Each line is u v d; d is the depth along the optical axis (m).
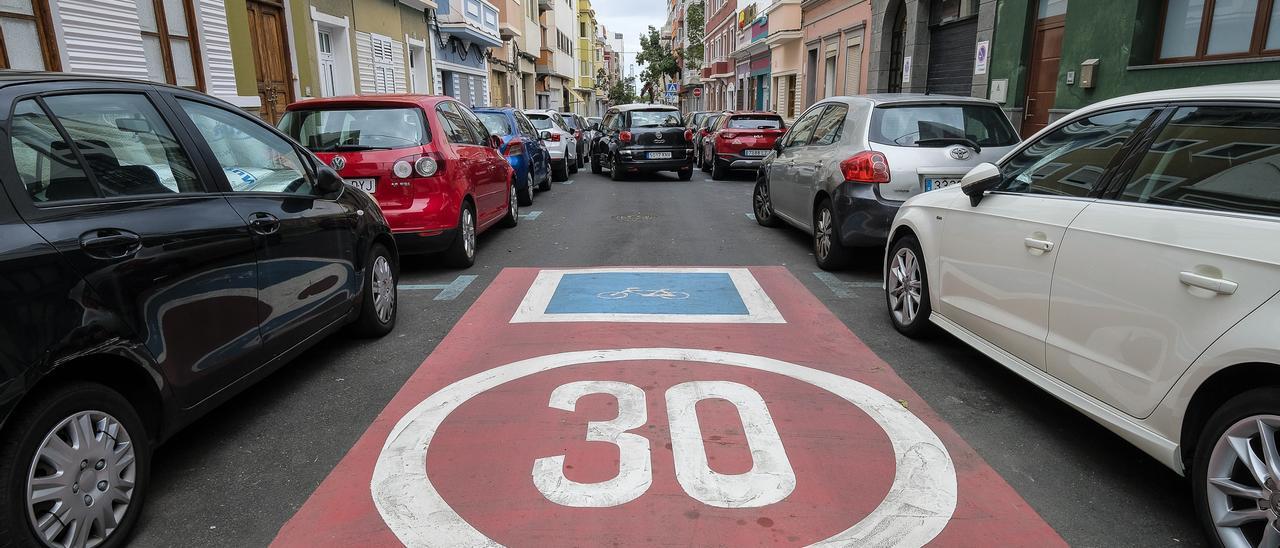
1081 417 3.78
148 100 3.23
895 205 6.13
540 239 8.90
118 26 8.23
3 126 2.47
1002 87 12.23
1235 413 2.39
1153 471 3.23
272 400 4.03
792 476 3.12
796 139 8.55
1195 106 2.96
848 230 6.36
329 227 4.27
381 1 17.19
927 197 4.87
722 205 12.06
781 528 2.75
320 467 3.28
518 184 11.49
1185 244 2.66
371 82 16.53
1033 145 3.94
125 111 3.06
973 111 6.61
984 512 2.88
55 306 2.39
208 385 3.14
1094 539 2.72
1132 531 2.78
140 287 2.74
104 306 2.57
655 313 5.55
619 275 6.84
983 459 3.31
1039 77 11.52
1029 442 3.49
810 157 7.50
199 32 9.71
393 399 4.00
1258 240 2.41
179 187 3.17
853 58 20.88
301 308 3.93
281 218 3.76
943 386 4.16
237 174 3.60
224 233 3.26
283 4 12.48
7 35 6.87
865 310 5.69
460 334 5.11
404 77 18.94
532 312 5.62
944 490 3.04
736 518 2.81
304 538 2.73
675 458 3.27
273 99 12.21
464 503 2.93
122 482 2.65
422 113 6.77
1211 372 2.50
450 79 23.73
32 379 2.28
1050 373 3.40
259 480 3.17
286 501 3.00
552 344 4.84
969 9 14.23
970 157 6.20
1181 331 2.63
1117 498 3.00
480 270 7.18
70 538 2.44
